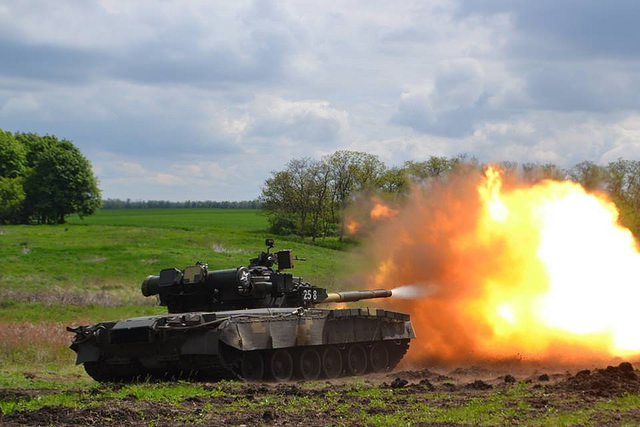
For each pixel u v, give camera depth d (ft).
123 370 74.08
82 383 72.38
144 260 222.48
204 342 68.74
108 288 180.24
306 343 76.84
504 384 67.10
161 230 314.35
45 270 203.10
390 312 87.92
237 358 71.67
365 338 84.74
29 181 394.73
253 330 71.67
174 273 81.00
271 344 72.90
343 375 83.51
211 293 80.59
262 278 81.15
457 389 63.93
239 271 78.84
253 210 651.25
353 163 272.10
